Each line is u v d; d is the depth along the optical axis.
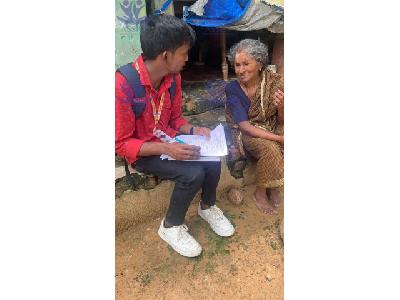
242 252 1.52
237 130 1.62
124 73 1.36
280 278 1.46
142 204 1.56
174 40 1.31
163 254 1.50
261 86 1.58
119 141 1.42
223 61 1.57
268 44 1.58
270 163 1.57
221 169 1.63
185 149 1.42
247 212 1.63
